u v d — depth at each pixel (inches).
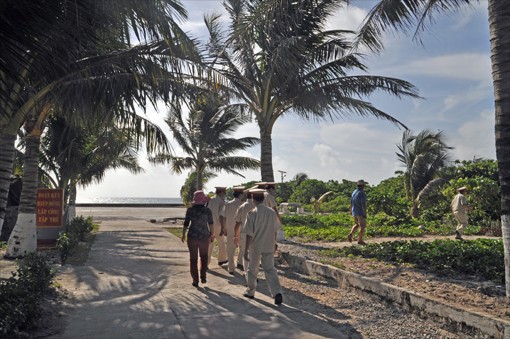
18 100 317.4
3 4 182.7
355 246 441.7
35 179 447.2
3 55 195.6
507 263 234.8
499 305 223.3
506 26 243.3
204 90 442.0
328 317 237.0
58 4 201.3
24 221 434.6
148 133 487.5
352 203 508.4
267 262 263.7
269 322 216.2
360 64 551.8
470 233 656.4
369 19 357.7
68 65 248.5
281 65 509.4
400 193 1317.7
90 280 319.0
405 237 619.5
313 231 645.3
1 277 324.5
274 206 372.8
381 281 285.0
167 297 267.0
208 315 227.1
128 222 1007.6
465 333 206.2
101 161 836.6
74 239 470.0
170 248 521.7
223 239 397.4
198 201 312.0
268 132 594.9
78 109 347.6
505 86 242.2
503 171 241.4
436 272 316.5
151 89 374.9
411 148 950.4
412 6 335.6
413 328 220.4
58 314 225.6
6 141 283.3
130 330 200.8
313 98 542.9
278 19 452.8
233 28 529.0
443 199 873.5
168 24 269.4
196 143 1067.9
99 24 241.8
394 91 543.5
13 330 183.9
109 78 333.7
